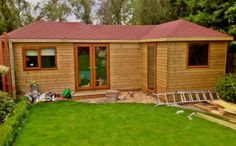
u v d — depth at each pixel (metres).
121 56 13.49
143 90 13.68
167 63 10.77
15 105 9.12
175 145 6.42
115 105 10.61
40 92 12.20
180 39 10.56
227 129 7.57
